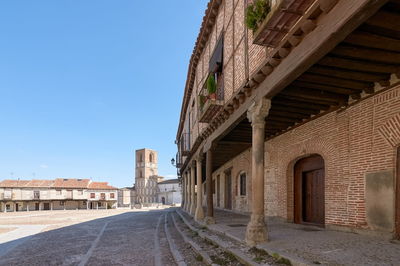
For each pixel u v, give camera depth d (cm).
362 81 617
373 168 641
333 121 777
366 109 665
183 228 1255
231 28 895
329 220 783
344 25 365
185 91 1912
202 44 1312
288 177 1016
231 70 880
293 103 748
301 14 439
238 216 1353
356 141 692
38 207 6028
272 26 477
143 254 809
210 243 782
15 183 5938
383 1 319
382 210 616
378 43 450
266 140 1178
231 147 1402
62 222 2220
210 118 1005
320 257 460
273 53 535
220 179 2069
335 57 507
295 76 525
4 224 2077
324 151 812
